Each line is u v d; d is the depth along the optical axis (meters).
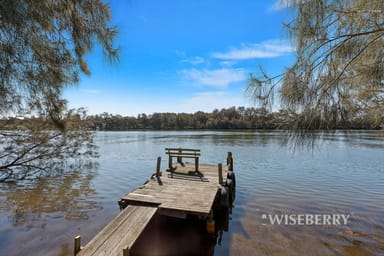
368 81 1.68
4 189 7.00
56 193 6.61
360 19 1.44
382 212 4.95
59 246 3.60
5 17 1.58
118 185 7.57
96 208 5.36
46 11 1.87
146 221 3.29
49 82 2.38
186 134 39.59
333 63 1.62
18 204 5.63
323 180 7.95
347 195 6.20
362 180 7.90
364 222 4.44
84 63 2.54
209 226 3.86
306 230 4.12
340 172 9.28
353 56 1.57
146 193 4.57
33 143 7.65
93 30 2.24
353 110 1.75
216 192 4.72
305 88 1.65
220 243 3.72
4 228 4.25
